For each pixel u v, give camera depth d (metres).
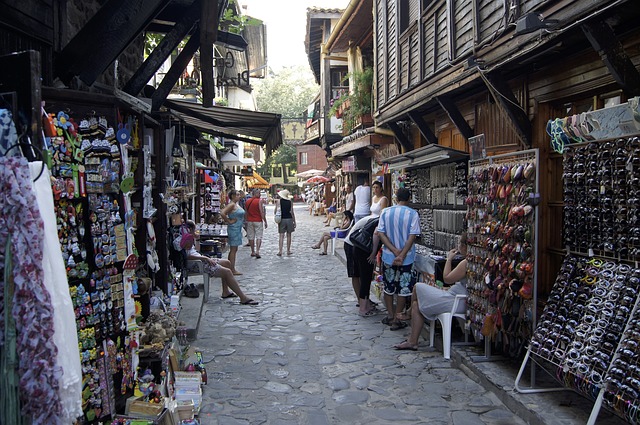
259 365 5.51
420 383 4.96
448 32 7.03
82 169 3.37
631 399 3.18
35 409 2.09
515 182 4.63
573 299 3.93
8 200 2.09
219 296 8.98
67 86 4.57
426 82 7.96
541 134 5.89
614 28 4.56
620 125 3.65
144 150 4.84
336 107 18.03
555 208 5.82
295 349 6.06
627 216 3.59
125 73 6.98
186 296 8.02
